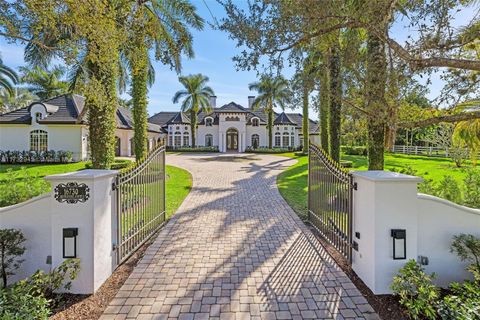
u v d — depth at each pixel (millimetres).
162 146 6684
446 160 22516
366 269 3910
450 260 4023
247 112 38469
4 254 3795
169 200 9109
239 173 16031
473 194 5652
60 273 3568
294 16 4105
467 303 2906
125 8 6250
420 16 3697
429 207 4016
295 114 44969
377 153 7164
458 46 3807
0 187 7574
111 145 9133
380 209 3729
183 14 11328
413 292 3328
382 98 4504
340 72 5332
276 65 4965
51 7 4598
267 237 5824
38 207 4004
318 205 6168
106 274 4055
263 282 4000
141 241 5402
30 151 21203
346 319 3193
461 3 3662
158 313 3279
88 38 5461
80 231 3709
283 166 19734
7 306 2770
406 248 3744
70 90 11352
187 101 35500
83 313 3283
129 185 4906
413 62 3914
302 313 3297
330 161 5441
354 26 4211
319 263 4621
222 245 5391
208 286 3891
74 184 3721
